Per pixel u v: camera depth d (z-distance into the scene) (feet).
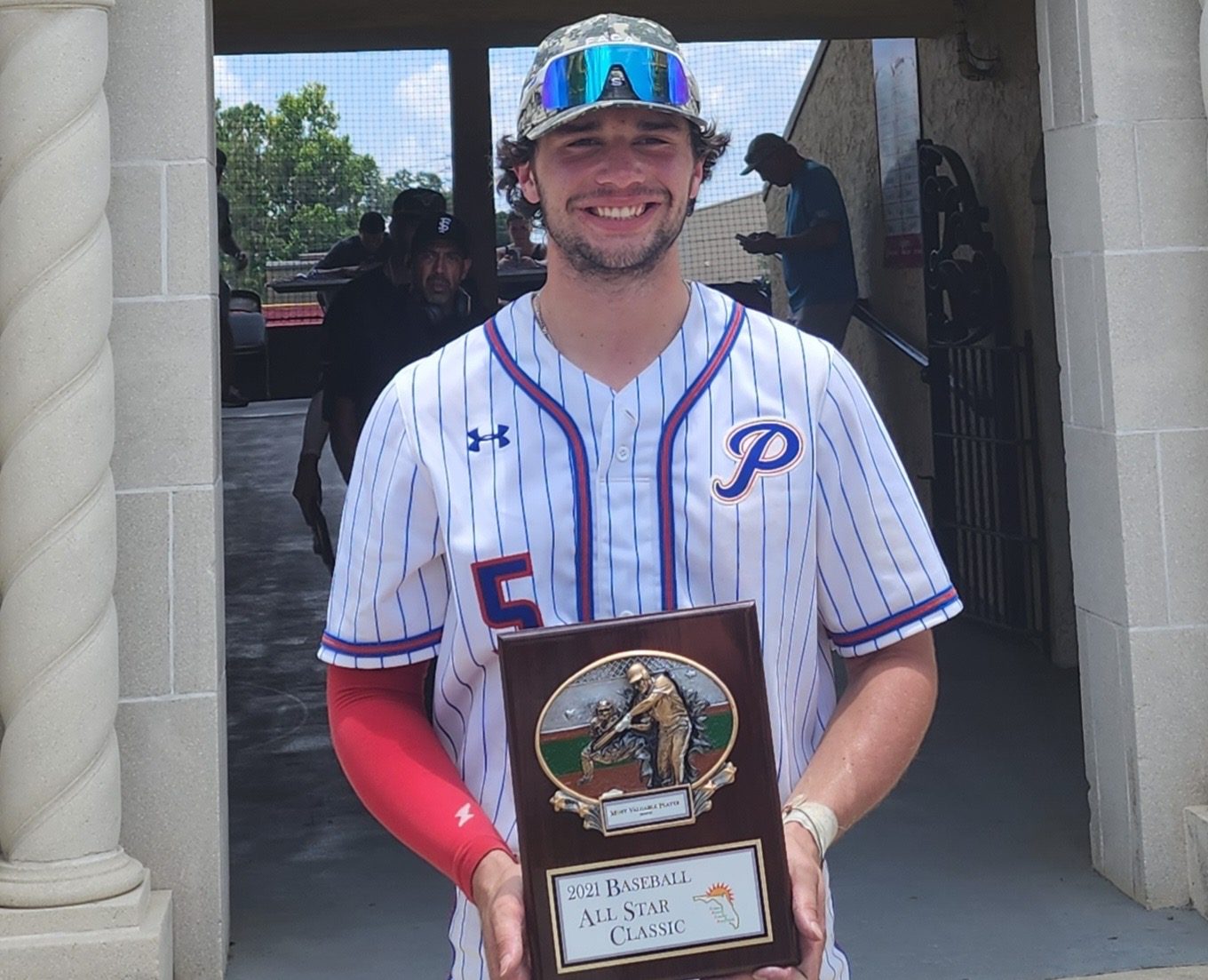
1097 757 13.46
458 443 5.19
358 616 5.43
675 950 4.61
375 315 18.79
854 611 5.48
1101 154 12.55
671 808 4.64
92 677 10.82
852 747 5.26
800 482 5.19
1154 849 12.72
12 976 10.48
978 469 23.67
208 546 11.38
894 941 12.25
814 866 4.80
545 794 4.63
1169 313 12.59
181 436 11.34
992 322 22.54
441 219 18.70
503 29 28.94
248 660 24.00
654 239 5.05
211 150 11.53
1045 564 21.67
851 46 29.68
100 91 10.85
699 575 5.12
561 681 4.64
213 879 11.48
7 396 10.70
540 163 5.12
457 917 5.62
